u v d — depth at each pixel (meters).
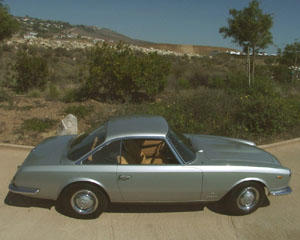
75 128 7.17
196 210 4.51
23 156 6.27
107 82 11.39
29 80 13.72
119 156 3.97
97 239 3.77
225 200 4.32
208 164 4.10
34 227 3.97
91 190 4.01
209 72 20.45
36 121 8.12
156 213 4.40
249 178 4.12
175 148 4.06
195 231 4.01
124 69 10.80
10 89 13.97
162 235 3.90
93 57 11.34
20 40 56.88
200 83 18.11
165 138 4.04
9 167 5.75
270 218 4.36
